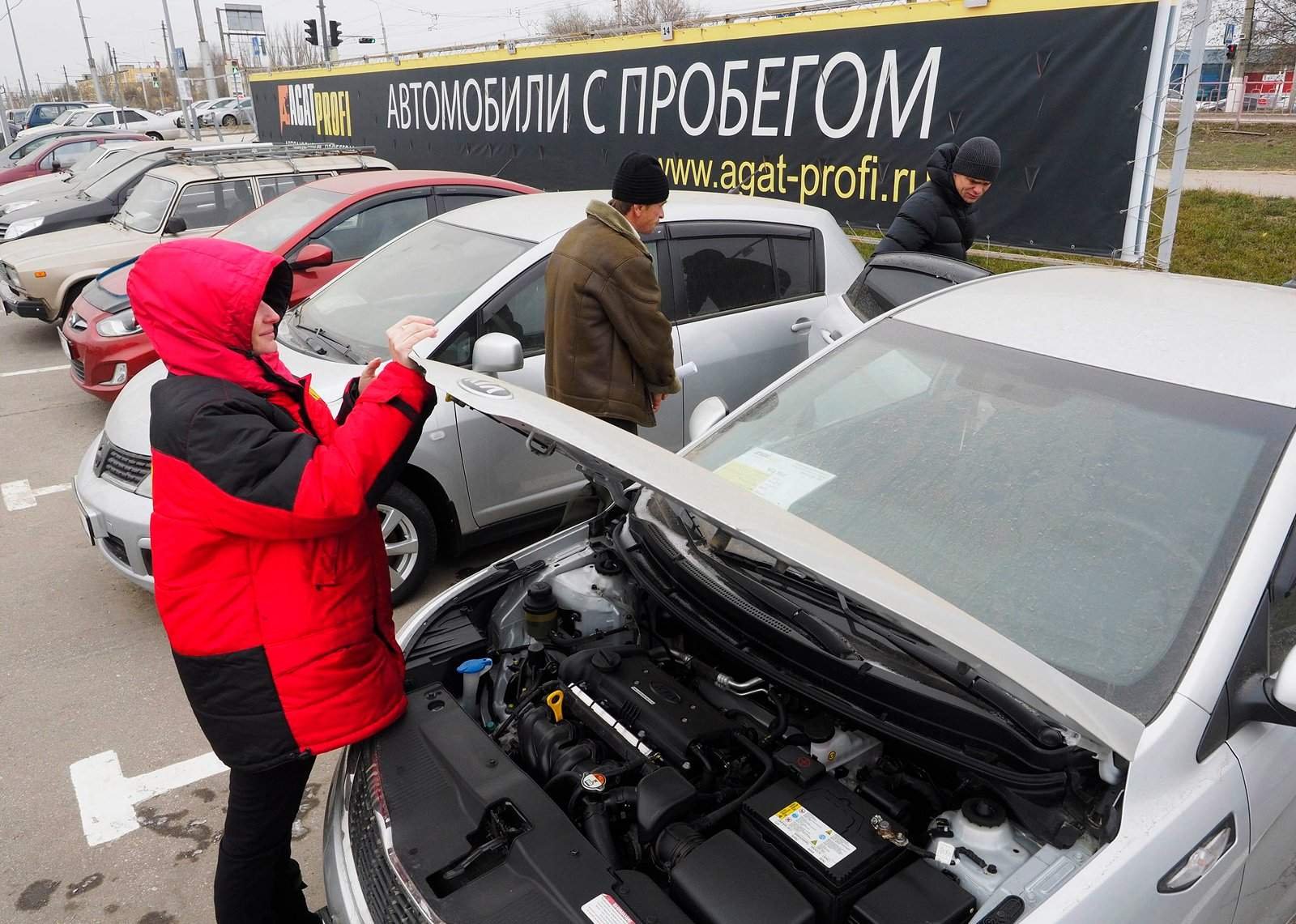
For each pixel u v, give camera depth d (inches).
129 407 165.5
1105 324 99.2
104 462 158.7
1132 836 62.2
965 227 202.5
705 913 62.5
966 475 89.1
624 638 96.7
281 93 749.3
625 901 63.5
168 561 70.9
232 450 67.5
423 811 71.9
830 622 77.6
